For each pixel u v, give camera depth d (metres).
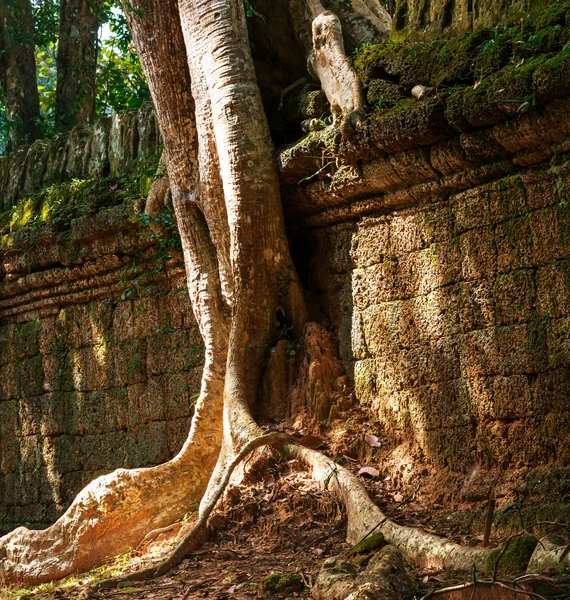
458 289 7.28
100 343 10.91
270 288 8.47
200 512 7.60
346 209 8.29
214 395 8.61
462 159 7.12
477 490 6.87
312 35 8.40
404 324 7.75
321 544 6.60
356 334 8.24
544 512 6.17
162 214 9.62
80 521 8.19
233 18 8.51
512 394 6.82
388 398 7.88
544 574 4.73
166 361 10.06
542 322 6.64
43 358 11.65
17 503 11.90
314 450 7.55
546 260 6.63
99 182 10.88
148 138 10.80
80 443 11.09
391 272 7.92
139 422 10.33
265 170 8.38
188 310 9.86
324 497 7.07
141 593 6.11
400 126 7.27
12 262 11.69
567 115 6.29
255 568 6.29
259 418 8.40
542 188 6.68
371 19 9.05
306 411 8.20
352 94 7.80
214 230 8.71
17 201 12.38
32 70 14.72
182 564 6.82
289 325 8.60
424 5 8.07
